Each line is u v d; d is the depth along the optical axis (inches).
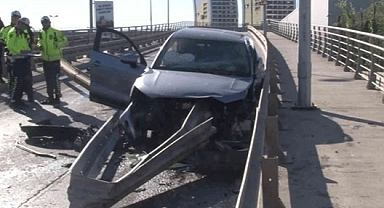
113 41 1207.6
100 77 416.8
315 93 574.2
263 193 219.3
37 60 796.0
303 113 466.3
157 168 267.0
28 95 547.5
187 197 277.6
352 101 522.3
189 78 346.9
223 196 279.1
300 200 258.5
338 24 1043.9
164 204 267.3
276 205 219.3
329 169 305.7
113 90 412.2
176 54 385.7
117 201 251.4
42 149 362.9
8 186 289.7
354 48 763.4
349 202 255.6
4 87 644.1
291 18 2079.2
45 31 534.3
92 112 498.9
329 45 957.2
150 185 294.0
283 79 697.0
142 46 1657.2
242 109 333.4
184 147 283.1
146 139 343.3
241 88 336.5
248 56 381.7
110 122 326.3
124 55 411.8
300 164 315.9
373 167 308.5
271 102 355.3
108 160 326.3
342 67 834.2
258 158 215.9
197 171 318.3
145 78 348.2
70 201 243.8
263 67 416.2
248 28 2037.4
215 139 326.3
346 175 295.0
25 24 528.7
